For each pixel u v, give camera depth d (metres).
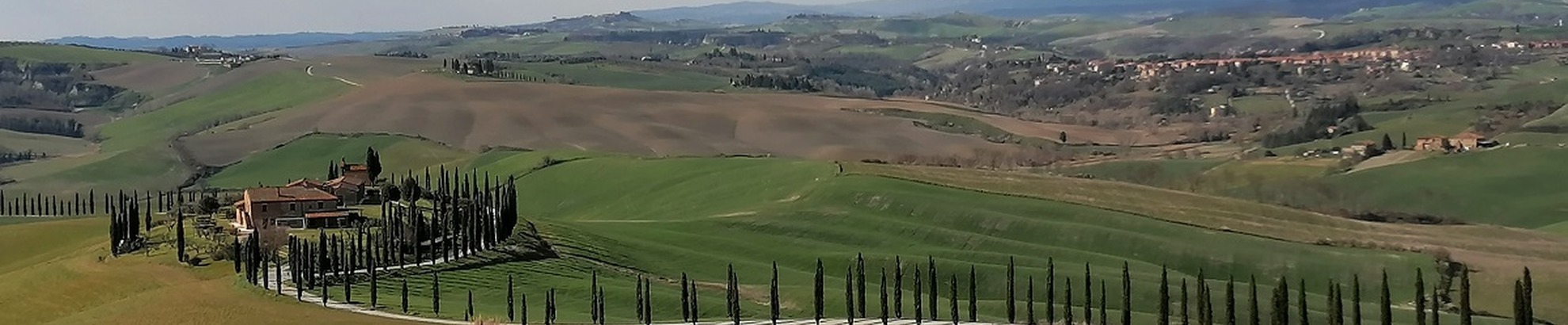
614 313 171.12
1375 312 191.25
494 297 173.75
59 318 170.12
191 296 165.12
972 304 172.50
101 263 192.25
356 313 156.62
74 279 185.62
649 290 167.00
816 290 167.38
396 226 196.00
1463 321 146.38
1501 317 195.38
